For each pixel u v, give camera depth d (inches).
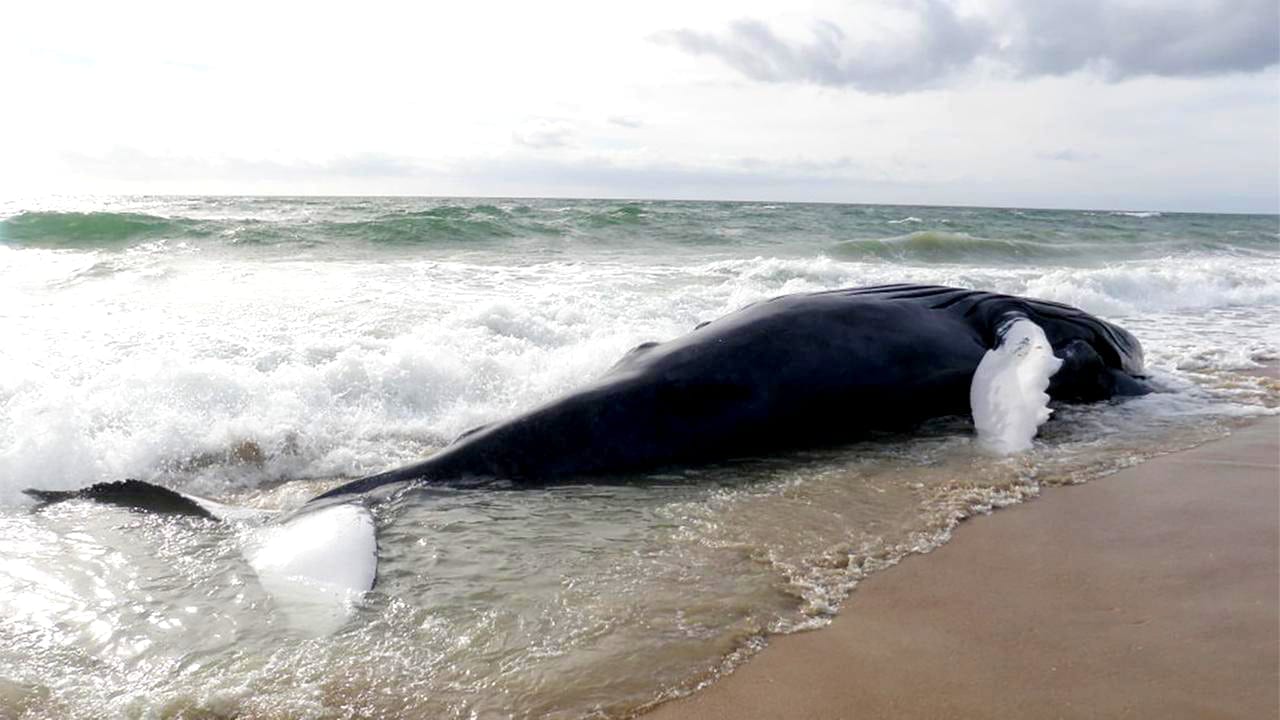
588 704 115.6
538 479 211.2
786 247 849.5
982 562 158.1
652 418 225.6
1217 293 559.2
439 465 209.3
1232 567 153.9
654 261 689.6
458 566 159.5
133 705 116.6
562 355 316.5
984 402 249.0
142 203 1673.2
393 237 775.1
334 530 172.2
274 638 134.4
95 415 241.8
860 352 249.1
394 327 368.5
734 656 126.9
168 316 387.5
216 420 243.9
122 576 156.7
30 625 138.7
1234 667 121.1
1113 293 560.7
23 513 186.7
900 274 616.7
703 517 182.7
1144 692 115.7
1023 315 281.3
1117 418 255.6
